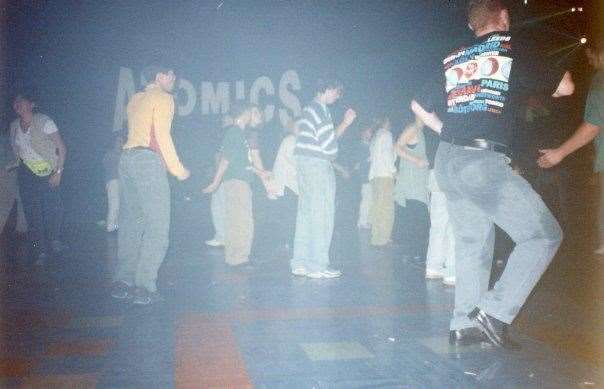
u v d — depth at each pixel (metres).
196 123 12.55
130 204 5.32
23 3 12.14
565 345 3.89
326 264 6.42
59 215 7.96
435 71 3.99
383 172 8.59
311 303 5.19
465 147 3.74
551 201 8.30
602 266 6.84
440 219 6.16
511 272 3.73
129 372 3.47
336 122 12.03
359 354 3.73
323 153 6.32
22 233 9.87
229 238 7.10
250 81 12.62
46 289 5.88
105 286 6.00
